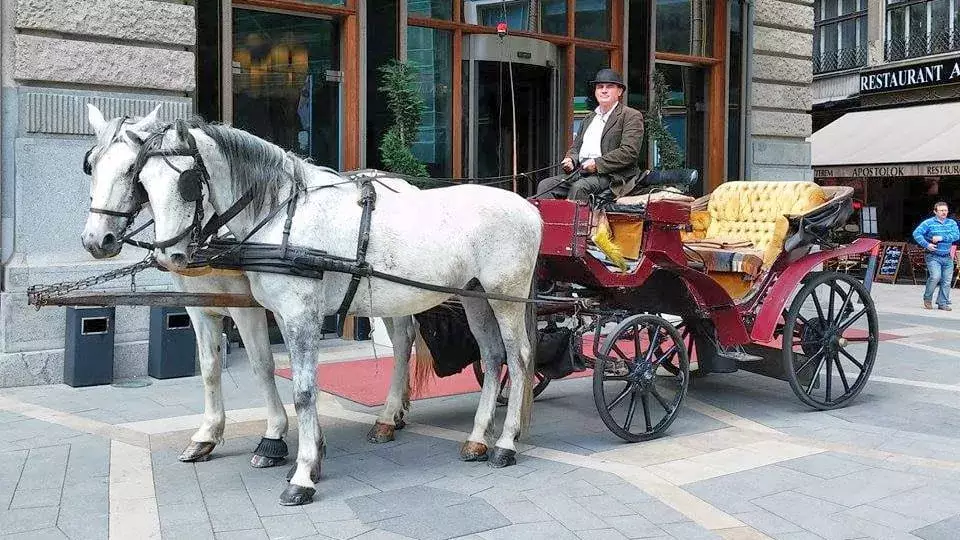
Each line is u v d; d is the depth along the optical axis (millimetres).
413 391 8062
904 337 11844
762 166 14172
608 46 12742
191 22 8984
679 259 6762
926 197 21938
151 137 4926
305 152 10469
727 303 7102
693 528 4949
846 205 7852
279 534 4789
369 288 5586
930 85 20891
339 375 8797
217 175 5176
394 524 4945
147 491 5441
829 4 24266
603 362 6363
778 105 14227
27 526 4852
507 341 6180
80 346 8125
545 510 5203
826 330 7777
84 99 8383
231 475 5777
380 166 10805
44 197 8242
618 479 5777
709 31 13805
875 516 5141
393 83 10430
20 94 8125
